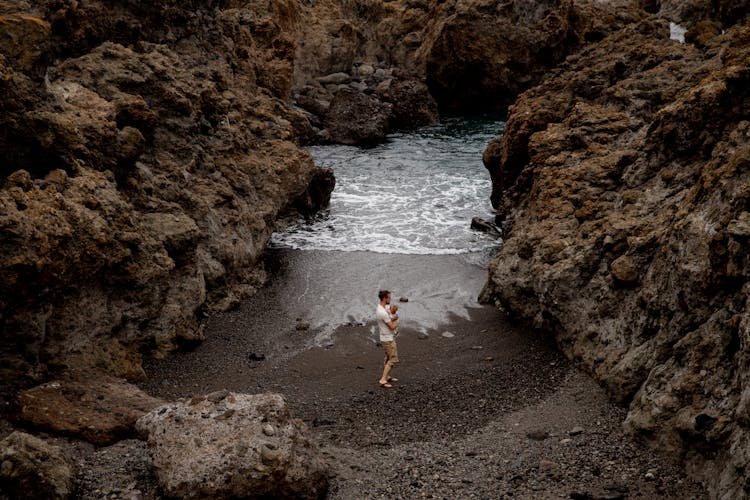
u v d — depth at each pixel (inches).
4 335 501.0
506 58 2025.1
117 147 673.6
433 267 860.6
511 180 1012.5
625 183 701.3
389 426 516.7
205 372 609.9
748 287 428.5
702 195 516.7
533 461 450.3
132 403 502.0
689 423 422.3
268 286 816.3
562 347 626.8
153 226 677.3
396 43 2324.1
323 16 2159.2
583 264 620.1
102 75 782.5
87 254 550.6
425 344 666.8
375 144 1663.4
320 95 1921.8
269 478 389.7
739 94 597.9
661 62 915.4
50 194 537.6
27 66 580.1
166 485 385.7
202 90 908.0
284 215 1045.2
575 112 892.0
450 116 2069.4
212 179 876.0
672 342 488.7
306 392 575.5
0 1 716.7
